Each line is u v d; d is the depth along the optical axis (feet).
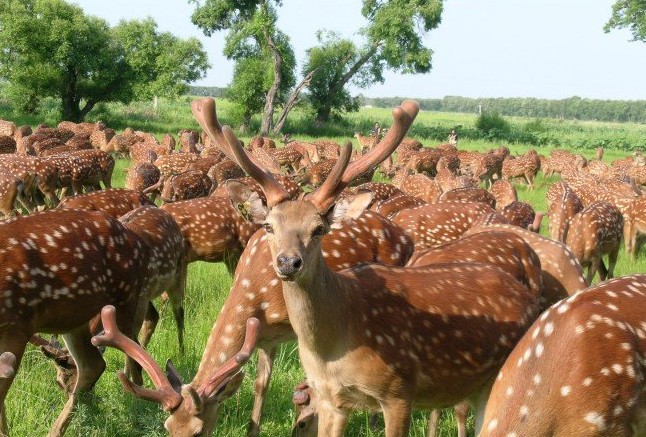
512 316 14.06
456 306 13.57
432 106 545.44
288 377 18.94
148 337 20.20
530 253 17.44
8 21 127.34
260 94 154.20
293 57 152.25
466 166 76.59
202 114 12.40
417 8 152.56
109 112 150.51
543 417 10.39
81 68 131.95
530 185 74.33
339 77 162.71
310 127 160.76
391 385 12.78
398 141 12.32
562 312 10.87
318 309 12.09
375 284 13.20
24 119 135.03
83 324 15.89
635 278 11.33
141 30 140.36
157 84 141.28
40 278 15.05
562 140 155.43
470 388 13.80
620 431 10.26
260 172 11.89
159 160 57.06
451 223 25.90
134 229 19.36
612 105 427.74
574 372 10.26
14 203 40.01
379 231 18.33
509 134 163.43
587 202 45.78
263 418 17.19
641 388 10.23
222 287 27.12
